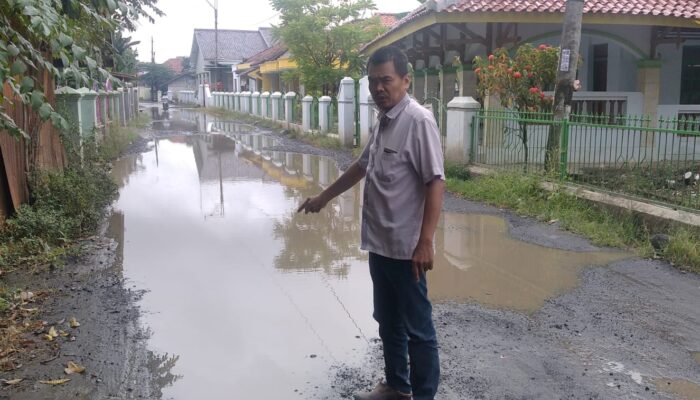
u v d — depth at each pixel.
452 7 11.16
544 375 3.82
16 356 4.04
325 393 3.65
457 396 3.56
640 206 7.10
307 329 4.59
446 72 14.18
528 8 11.24
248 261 6.32
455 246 6.80
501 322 4.68
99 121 15.62
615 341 4.33
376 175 3.14
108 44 6.09
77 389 3.65
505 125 10.17
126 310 4.89
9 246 6.25
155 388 3.70
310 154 15.96
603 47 13.27
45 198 7.38
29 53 4.15
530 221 7.90
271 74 35.31
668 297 5.16
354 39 22.14
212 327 4.61
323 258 6.45
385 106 3.08
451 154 11.30
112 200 9.48
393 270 3.15
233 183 11.31
